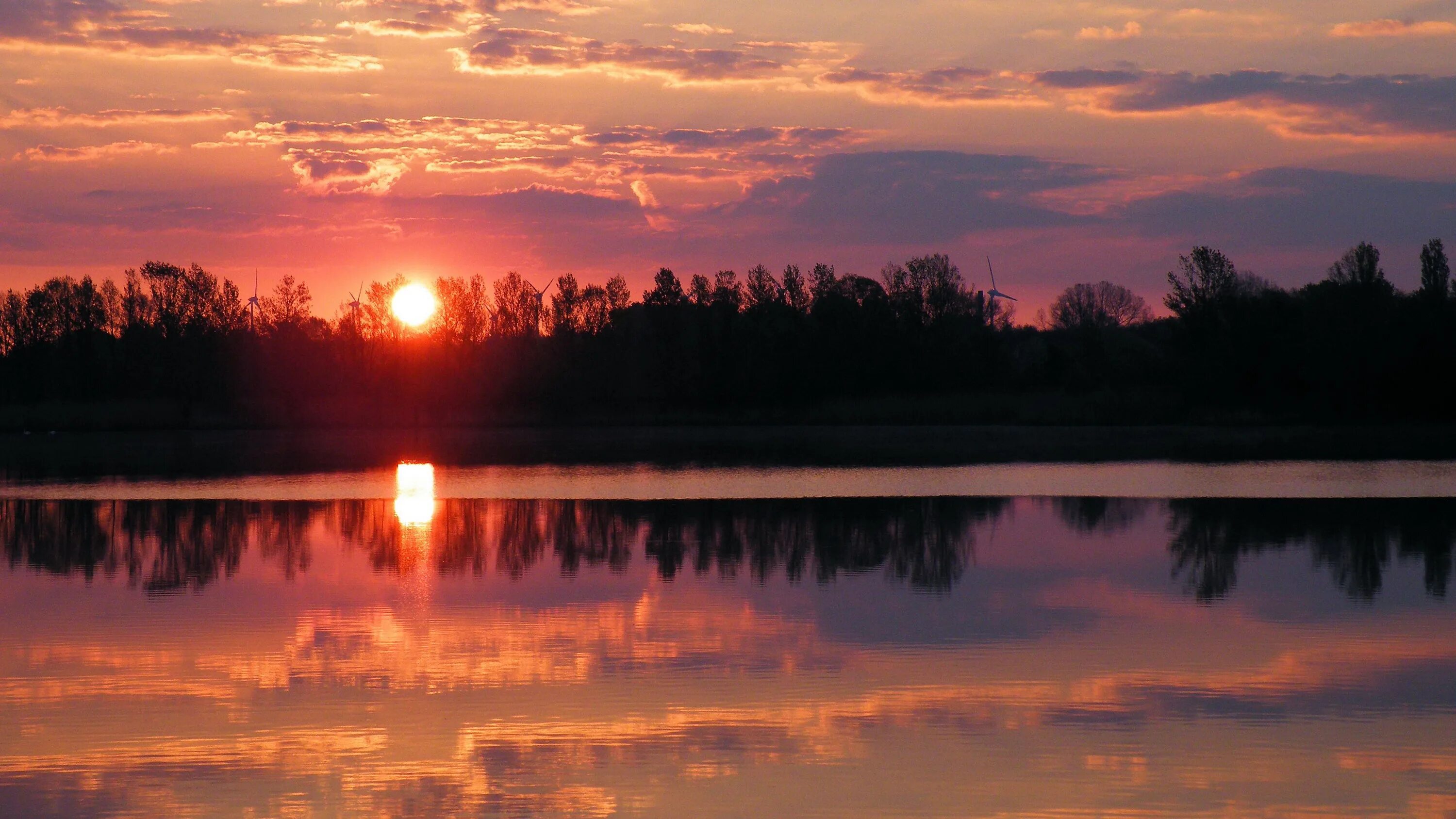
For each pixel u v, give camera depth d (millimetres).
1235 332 101062
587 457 70500
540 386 115188
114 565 31781
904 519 39906
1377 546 33469
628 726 17859
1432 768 15961
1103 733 17344
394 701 19141
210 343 112125
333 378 115875
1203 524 38250
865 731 17516
